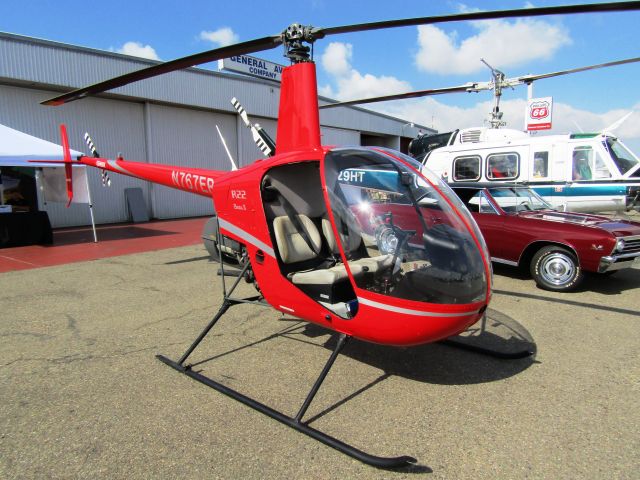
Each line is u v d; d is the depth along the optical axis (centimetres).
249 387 317
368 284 280
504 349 378
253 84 1797
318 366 351
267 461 234
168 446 247
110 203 1475
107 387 318
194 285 617
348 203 306
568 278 552
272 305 358
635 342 394
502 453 239
